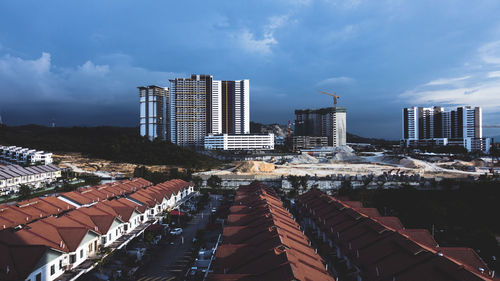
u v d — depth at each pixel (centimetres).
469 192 11962
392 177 15000
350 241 6312
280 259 4644
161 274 6112
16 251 4703
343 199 10281
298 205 10438
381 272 4941
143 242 7681
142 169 16825
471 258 5225
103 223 6550
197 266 6322
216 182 15388
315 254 5600
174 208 10469
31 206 7319
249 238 6028
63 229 5731
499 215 9694
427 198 11412
